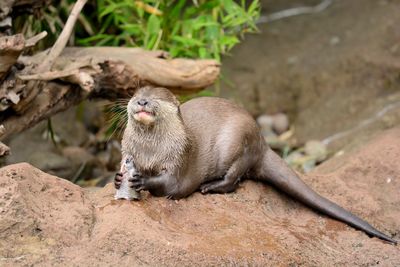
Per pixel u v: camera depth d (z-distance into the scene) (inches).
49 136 507.5
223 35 435.5
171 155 299.4
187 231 283.7
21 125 363.3
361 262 295.6
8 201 266.4
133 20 444.8
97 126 550.0
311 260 287.9
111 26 468.1
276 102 606.9
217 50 429.1
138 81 387.2
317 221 324.8
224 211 305.6
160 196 303.1
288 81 611.2
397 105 548.7
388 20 625.9
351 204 342.3
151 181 296.7
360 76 594.2
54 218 272.8
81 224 273.1
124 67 382.9
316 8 681.6
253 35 655.1
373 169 368.2
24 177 279.9
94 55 389.1
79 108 521.7
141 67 386.0
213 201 312.7
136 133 299.4
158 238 267.0
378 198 353.1
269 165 335.6
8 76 346.9
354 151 417.1
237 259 269.0
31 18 410.3
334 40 633.0
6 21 359.9
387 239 315.0
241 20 428.5
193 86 398.0
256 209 316.2
